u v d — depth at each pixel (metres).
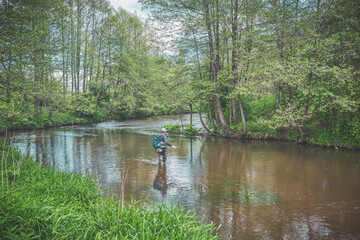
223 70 15.50
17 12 9.49
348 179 7.55
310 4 12.68
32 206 3.04
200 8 15.37
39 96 10.15
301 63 11.60
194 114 40.19
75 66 25.92
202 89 17.22
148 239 2.74
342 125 12.47
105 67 32.69
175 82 17.27
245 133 16.14
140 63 37.19
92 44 26.61
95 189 5.34
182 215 3.51
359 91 11.21
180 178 7.66
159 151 9.25
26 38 9.38
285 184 7.11
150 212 3.54
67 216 3.01
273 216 5.05
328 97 11.98
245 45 14.09
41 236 2.70
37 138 16.69
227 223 4.73
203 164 9.51
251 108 18.66
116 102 33.34
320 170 8.59
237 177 7.80
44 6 10.62
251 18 14.22
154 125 26.27
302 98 12.74
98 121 30.97
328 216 5.06
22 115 10.55
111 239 2.75
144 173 8.20
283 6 12.95
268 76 12.58
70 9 24.55
